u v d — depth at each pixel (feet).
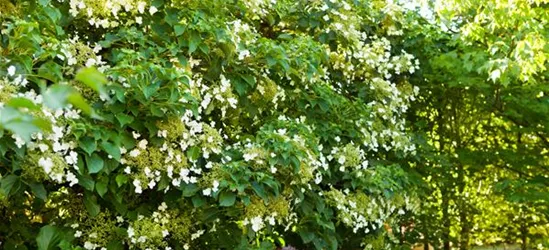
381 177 13.74
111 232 10.00
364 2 16.29
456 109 20.13
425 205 18.72
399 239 18.30
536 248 21.62
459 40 17.07
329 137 13.51
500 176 20.42
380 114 15.56
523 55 12.15
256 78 12.06
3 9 8.79
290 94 13.20
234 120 12.61
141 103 9.45
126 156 9.58
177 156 9.73
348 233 14.70
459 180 20.21
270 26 14.94
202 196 10.20
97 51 9.93
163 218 10.24
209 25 10.65
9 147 7.80
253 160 10.50
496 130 20.06
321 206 12.39
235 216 10.92
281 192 11.01
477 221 21.97
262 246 11.69
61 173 8.46
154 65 9.01
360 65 15.65
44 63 8.92
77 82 8.95
